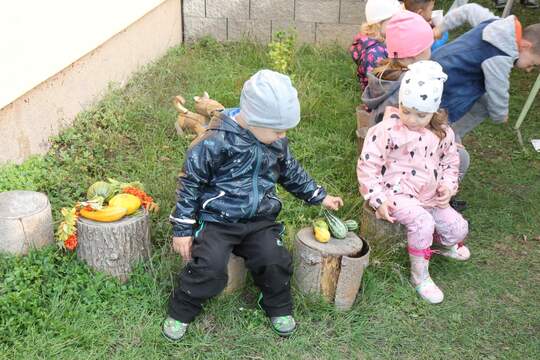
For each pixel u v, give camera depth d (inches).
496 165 128.3
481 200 114.6
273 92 69.6
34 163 107.4
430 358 78.9
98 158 113.4
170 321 78.0
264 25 178.5
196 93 141.3
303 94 141.2
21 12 101.2
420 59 100.7
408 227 87.8
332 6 174.7
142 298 81.8
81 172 108.6
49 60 111.6
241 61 165.2
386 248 92.5
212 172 74.6
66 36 116.6
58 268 82.9
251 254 78.4
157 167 112.4
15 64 101.5
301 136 126.1
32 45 105.5
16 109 105.3
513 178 123.3
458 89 101.7
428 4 122.7
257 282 80.4
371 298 86.6
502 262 98.0
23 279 79.2
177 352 76.0
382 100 100.5
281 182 81.6
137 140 120.9
